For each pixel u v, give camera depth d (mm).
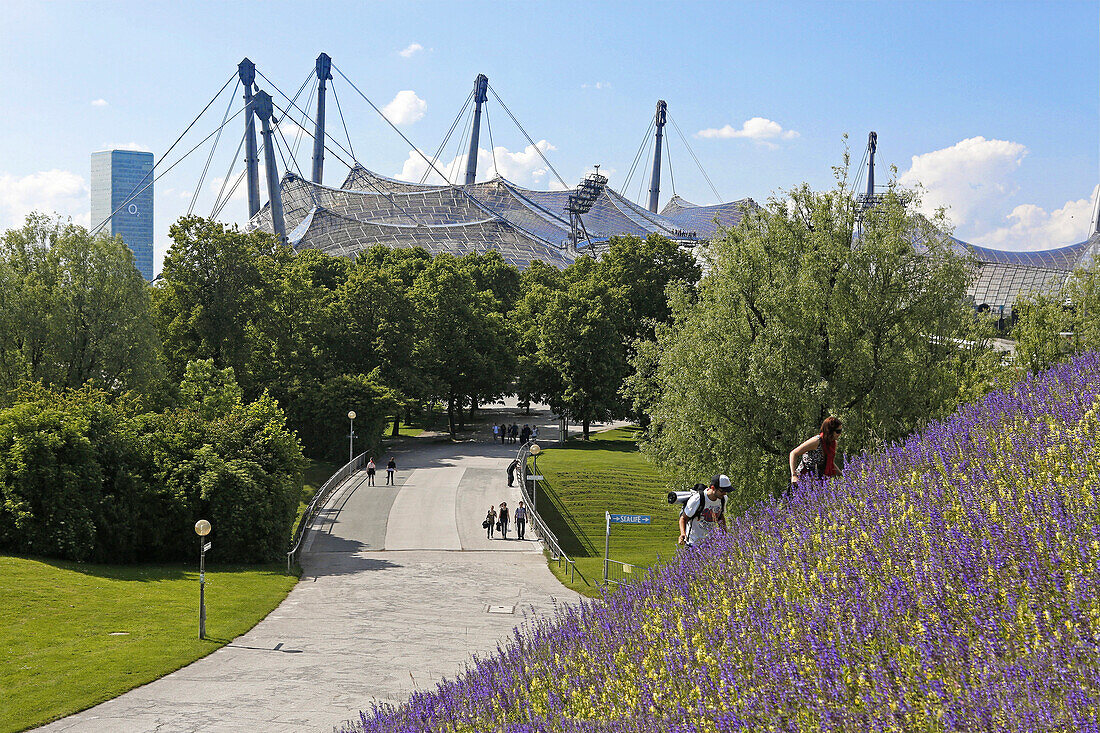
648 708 7000
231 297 70812
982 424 8742
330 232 173000
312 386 74562
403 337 82688
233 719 20438
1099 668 4949
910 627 6074
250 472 44438
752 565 8406
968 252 33719
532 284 122750
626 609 9703
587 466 66125
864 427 31172
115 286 61156
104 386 59375
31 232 62750
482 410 117062
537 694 8703
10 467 39500
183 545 43812
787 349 32188
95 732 19609
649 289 93062
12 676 23906
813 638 6441
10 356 57781
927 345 32625
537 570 42188
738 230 36094
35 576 35250
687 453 34562
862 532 7539
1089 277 47750
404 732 9633
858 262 32594
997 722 4828
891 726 5195
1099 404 7586
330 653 27375
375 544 47812
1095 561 5762
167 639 28422
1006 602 5879
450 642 28969
